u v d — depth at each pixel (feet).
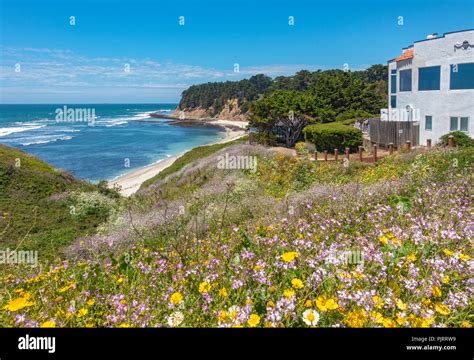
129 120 471.62
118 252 20.22
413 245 14.46
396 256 13.35
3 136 286.05
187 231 25.66
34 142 250.37
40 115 539.29
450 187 28.04
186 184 82.74
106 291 13.53
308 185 53.47
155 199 72.28
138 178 136.56
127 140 265.95
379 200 26.35
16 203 69.05
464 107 84.28
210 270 13.65
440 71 88.33
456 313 10.23
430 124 92.38
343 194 30.04
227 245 17.04
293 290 10.99
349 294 10.30
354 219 20.75
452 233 15.05
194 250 17.07
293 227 19.51
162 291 12.72
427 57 91.40
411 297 10.84
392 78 112.37
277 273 12.89
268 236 17.66
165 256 15.70
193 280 13.00
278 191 53.98
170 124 414.62
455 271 12.09
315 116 140.87
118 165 169.48
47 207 70.54
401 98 102.78
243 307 10.18
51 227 61.52
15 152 93.71
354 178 53.47
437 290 10.57
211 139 268.00
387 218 20.42
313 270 12.80
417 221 18.17
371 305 10.00
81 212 67.92
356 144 103.76
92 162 177.68
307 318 9.13
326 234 18.13
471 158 47.57
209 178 79.61
